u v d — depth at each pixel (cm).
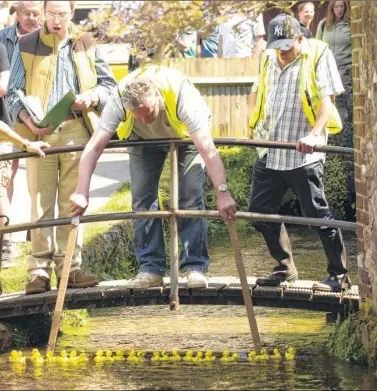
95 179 1802
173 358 1053
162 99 1053
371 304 1033
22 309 1108
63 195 1133
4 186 1239
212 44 2036
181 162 1118
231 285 1130
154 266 1124
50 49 1117
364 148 1033
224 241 1664
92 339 1139
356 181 1051
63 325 1189
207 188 1784
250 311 1055
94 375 995
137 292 1120
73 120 1121
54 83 1116
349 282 1123
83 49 1123
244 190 1825
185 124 1055
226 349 1091
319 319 1211
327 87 1090
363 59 1026
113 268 1420
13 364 1038
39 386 959
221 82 1955
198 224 1126
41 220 1093
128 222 1500
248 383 966
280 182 1127
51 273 1148
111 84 1129
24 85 1118
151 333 1162
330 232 1098
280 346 1098
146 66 988
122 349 1096
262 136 1137
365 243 1041
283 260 1132
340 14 1789
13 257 1316
